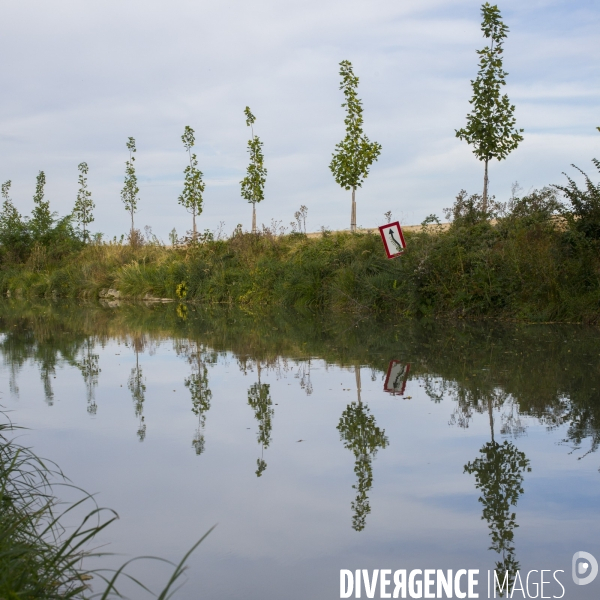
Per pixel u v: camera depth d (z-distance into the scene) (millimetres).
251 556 4102
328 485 5230
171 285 30219
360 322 17453
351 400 8039
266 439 6492
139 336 15828
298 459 5867
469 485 5164
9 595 3062
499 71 21719
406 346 12461
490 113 21688
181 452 6137
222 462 5832
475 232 18703
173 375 10172
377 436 6508
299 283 23297
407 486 5172
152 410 7809
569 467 5523
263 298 24750
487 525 4469
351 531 4422
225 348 13133
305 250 24938
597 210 16672
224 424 7082
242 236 30297
